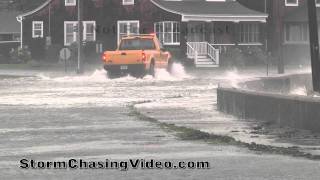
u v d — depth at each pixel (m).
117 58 95.69
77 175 25.84
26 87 80.88
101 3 147.88
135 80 92.88
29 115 48.81
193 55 140.75
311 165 27.58
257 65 149.62
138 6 145.00
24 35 155.75
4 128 41.12
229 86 52.72
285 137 35.56
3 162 28.78
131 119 45.91
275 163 28.16
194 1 151.38
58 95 68.00
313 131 36.72
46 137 36.91
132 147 32.94
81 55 113.75
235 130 38.69
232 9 150.88
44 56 153.75
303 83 81.00
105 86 81.69
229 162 28.45
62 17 151.88
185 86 80.31
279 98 40.41
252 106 44.06
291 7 161.50
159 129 40.22
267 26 157.38
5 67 139.88
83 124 43.09
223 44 147.62
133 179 24.98
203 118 45.47
